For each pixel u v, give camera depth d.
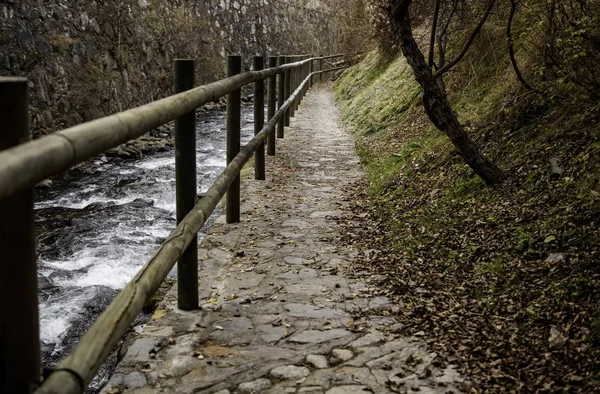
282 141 9.02
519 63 5.38
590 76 4.03
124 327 1.61
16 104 1.20
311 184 6.16
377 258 3.86
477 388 2.28
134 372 2.44
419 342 2.70
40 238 6.32
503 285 3.10
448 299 3.11
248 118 16.06
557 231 3.31
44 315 4.62
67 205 7.81
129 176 9.45
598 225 3.15
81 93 11.41
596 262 2.89
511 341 2.58
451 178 4.85
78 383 1.34
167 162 10.62
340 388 2.34
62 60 11.12
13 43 9.95
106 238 6.37
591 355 2.32
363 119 10.29
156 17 15.97
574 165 3.74
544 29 4.21
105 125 1.42
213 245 4.12
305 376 2.43
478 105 5.93
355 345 2.69
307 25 28.23
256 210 5.07
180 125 2.72
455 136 4.23
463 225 3.98
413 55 4.17
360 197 5.64
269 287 3.40
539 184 3.88
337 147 8.59
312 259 3.88
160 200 8.16
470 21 6.82
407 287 3.33
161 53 15.72
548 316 2.67
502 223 3.75
